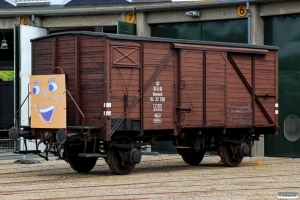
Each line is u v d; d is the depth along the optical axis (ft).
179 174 57.21
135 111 56.03
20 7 88.74
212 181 51.37
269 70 68.59
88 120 54.85
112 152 56.03
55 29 89.97
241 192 44.62
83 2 87.10
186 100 59.93
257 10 79.46
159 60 57.93
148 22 85.76
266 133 70.33
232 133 66.23
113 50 54.29
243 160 74.08
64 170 61.93
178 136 62.18
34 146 76.18
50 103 55.36
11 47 111.55
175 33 85.66
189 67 60.29
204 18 82.84
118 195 43.16
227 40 82.17
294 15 78.43
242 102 65.72
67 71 56.34
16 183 50.57
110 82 53.98
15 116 59.67
